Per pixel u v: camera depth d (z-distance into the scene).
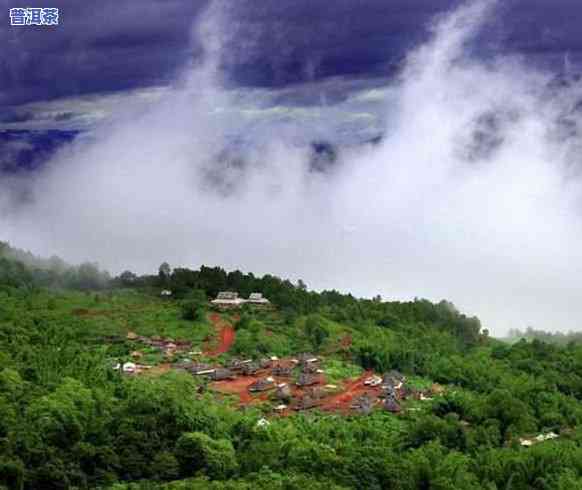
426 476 173.38
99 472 162.25
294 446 179.50
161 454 169.25
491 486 175.00
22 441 164.50
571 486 174.62
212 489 153.62
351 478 167.25
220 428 187.88
